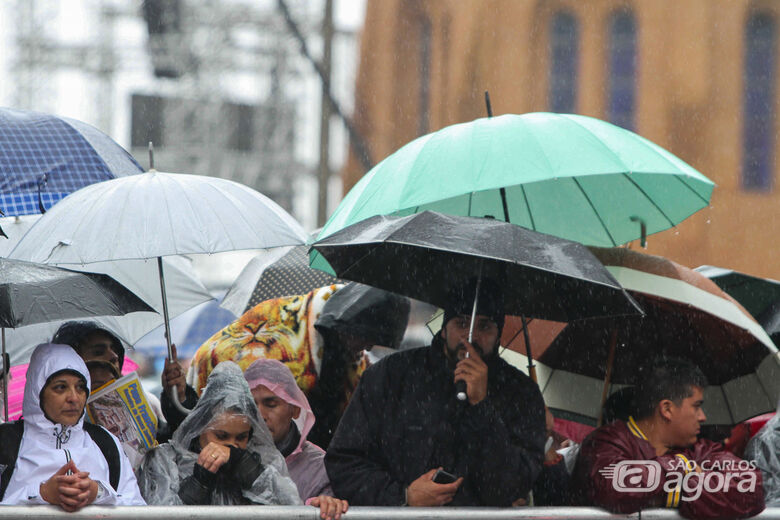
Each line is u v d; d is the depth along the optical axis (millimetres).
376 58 117875
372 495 13492
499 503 13422
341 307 18000
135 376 15250
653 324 16203
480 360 13367
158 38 105562
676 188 16688
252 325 18422
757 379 15945
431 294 14992
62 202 15492
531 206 17094
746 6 101312
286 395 15742
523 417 13875
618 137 15234
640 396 14406
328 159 60938
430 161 14953
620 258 15250
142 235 14734
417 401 13883
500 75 108875
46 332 18609
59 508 12531
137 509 12672
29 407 13352
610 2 104812
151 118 106812
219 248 14859
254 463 13922
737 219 99000
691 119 102000
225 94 107000
